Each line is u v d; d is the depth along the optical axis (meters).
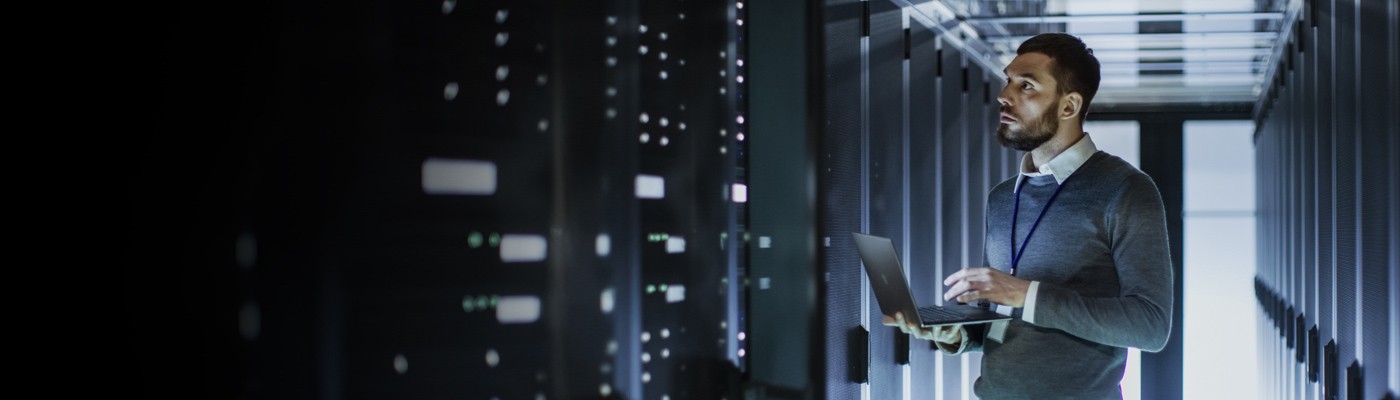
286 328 1.18
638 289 1.84
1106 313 1.92
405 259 1.33
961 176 4.18
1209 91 5.79
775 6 2.45
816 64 2.39
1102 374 2.07
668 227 2.05
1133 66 5.04
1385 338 2.15
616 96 1.78
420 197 1.36
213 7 1.15
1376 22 2.21
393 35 1.32
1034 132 2.11
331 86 1.24
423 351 1.36
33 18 1.12
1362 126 2.41
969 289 2.04
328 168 1.23
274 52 1.18
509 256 1.51
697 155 2.19
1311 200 3.38
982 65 4.58
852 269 2.79
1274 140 4.94
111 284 1.13
